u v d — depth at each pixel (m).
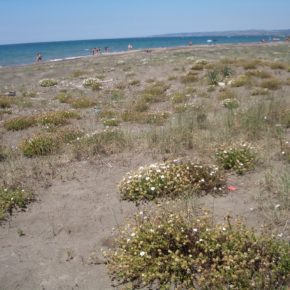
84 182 7.49
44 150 9.48
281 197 6.08
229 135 9.48
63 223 5.96
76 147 9.33
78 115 14.04
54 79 25.94
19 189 7.13
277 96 14.77
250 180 7.00
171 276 4.30
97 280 4.57
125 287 4.33
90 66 33.56
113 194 6.84
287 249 4.29
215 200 6.25
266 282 3.94
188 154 8.59
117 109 15.27
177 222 4.82
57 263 4.96
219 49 46.19
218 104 14.52
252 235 4.47
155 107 15.40
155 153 8.81
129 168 8.06
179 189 6.29
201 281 4.01
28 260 5.06
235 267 4.07
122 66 30.55
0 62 64.06
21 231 5.76
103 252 4.91
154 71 25.91
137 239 4.75
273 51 39.97
